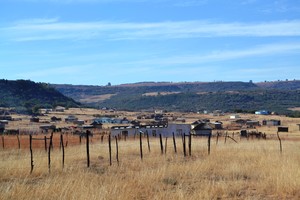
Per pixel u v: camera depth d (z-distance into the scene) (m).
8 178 16.81
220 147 33.50
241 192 14.17
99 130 97.94
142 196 13.09
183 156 26.67
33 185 14.18
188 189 14.45
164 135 74.94
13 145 40.00
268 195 13.77
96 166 21.56
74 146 36.94
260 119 178.00
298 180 14.62
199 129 78.50
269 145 37.06
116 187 12.83
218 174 18.31
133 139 56.00
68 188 12.51
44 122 153.25
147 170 17.80
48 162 20.36
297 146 36.00
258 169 19.11
